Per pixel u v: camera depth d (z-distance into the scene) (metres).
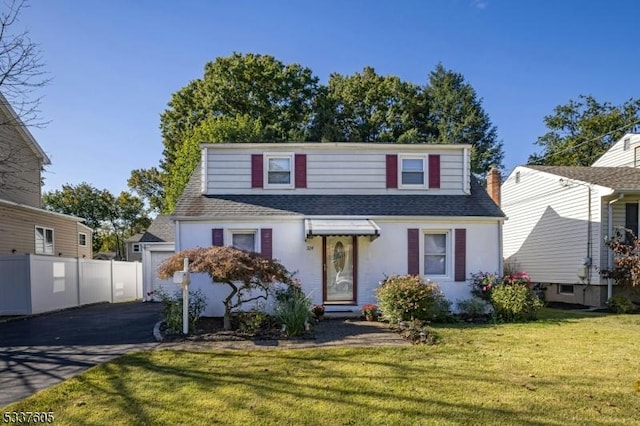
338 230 14.23
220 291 14.66
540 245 23.30
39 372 7.62
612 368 7.75
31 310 15.61
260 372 7.45
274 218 15.23
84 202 60.66
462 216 15.59
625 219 18.70
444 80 50.44
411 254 15.53
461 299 15.38
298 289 13.05
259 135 37.00
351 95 46.62
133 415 5.60
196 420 5.45
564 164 47.03
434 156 17.38
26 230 21.19
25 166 21.75
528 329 12.02
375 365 7.92
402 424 5.34
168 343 10.01
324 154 17.16
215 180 16.91
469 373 7.41
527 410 5.74
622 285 17.47
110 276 23.08
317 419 5.48
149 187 62.31
